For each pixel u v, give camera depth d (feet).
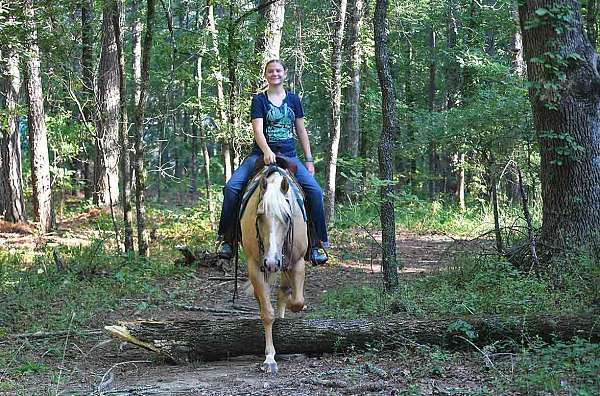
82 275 41.11
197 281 42.98
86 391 20.13
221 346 23.50
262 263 20.99
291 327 23.03
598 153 32.91
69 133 75.25
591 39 38.17
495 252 37.24
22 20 41.22
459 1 100.37
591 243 31.50
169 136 125.18
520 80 48.26
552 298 27.17
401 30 101.19
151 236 59.47
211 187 73.26
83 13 51.16
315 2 86.12
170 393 19.45
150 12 43.88
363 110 95.86
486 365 19.89
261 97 23.89
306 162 24.54
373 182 31.55
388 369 20.58
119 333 23.12
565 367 18.93
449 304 27.45
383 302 30.55
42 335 27.73
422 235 71.72
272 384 19.86
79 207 81.66
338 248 58.39
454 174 105.81
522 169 47.32
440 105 117.50
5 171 69.21
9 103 66.08
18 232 65.57
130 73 94.94
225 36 50.62
